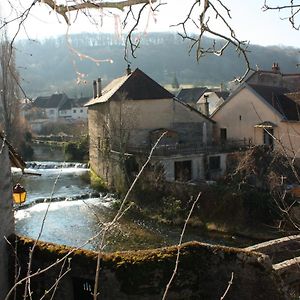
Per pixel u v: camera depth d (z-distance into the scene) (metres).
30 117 69.81
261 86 31.28
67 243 20.28
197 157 29.03
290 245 11.22
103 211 26.00
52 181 35.75
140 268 7.94
